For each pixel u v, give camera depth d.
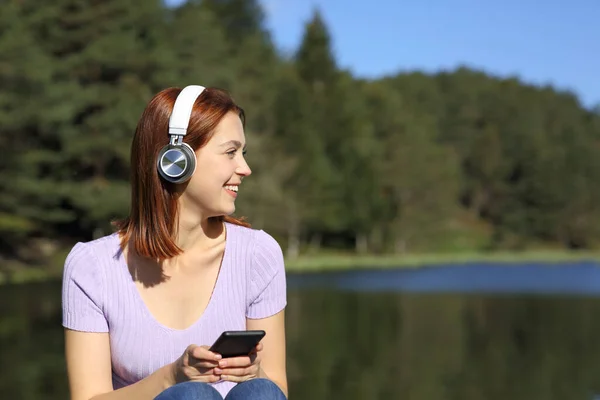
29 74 26.16
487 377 10.45
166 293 2.07
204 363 1.78
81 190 30.23
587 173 70.12
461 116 79.81
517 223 69.06
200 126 2.01
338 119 56.28
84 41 33.03
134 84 31.67
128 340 2.03
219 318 2.08
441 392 9.41
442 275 36.94
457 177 67.38
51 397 8.34
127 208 30.56
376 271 40.00
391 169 58.44
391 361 11.50
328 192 50.00
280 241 47.78
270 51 55.38
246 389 1.77
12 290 21.62
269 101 47.28
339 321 16.73
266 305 2.17
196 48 36.09
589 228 68.62
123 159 30.92
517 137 72.25
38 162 29.38
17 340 12.48
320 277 34.50
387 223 56.06
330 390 9.35
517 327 16.02
